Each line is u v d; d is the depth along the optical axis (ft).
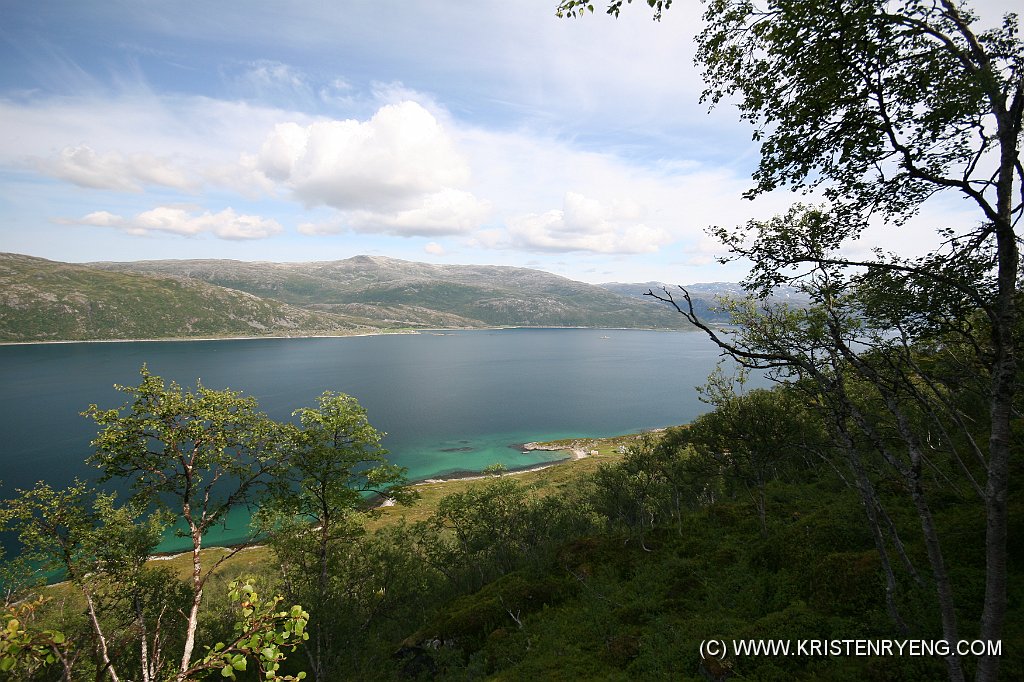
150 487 70.85
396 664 82.64
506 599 91.40
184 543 241.76
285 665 86.17
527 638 76.74
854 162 28.14
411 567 106.52
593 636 71.51
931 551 32.94
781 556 74.08
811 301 38.93
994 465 26.73
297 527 105.70
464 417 530.27
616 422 510.99
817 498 96.12
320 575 97.96
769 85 29.48
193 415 72.54
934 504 70.74
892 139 26.32
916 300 31.19
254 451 80.74
